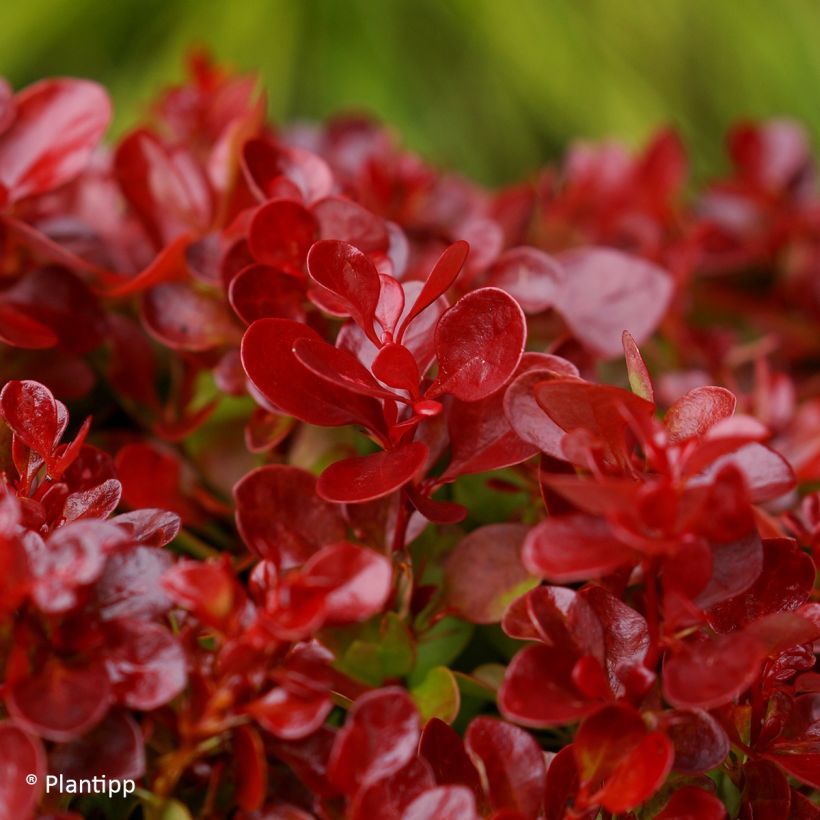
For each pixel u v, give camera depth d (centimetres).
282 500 52
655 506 49
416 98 129
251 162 54
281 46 125
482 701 54
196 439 57
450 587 53
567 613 50
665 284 57
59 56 128
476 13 134
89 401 58
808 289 68
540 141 132
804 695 51
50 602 49
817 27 136
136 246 59
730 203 75
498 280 56
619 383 59
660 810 51
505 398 50
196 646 50
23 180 55
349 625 52
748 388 62
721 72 136
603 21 136
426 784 50
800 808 51
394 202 61
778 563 51
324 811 50
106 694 49
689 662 49
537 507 54
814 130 131
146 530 51
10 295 55
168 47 124
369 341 52
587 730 50
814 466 56
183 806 50
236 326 55
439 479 52
